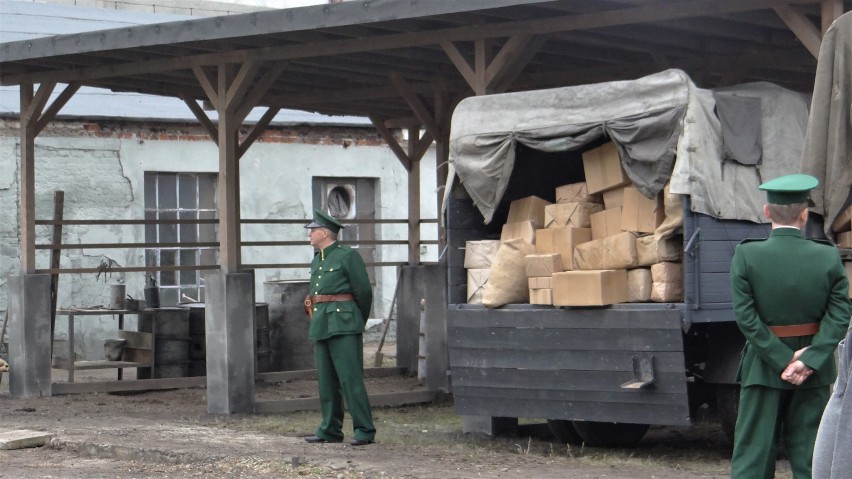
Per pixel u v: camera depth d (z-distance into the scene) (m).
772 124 9.21
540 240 9.52
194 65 12.28
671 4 9.55
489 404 9.63
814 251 6.61
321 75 13.77
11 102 17.64
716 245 8.75
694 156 8.59
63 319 17.78
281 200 20.03
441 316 14.01
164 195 19.05
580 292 8.98
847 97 7.78
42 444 10.23
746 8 9.20
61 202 14.58
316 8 10.32
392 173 21.33
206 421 11.62
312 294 10.04
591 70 13.35
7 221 17.42
